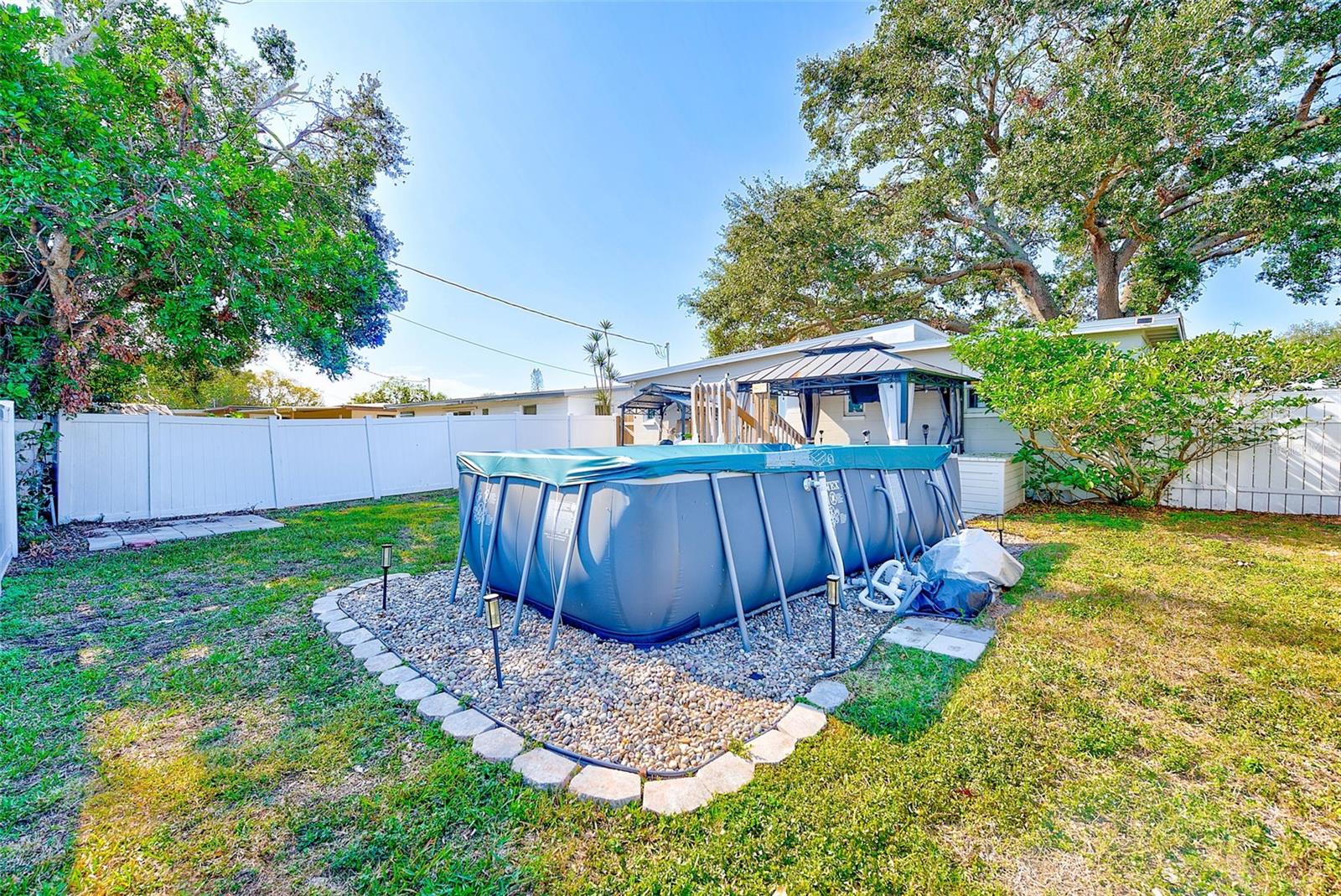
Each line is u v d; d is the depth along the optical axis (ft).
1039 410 25.03
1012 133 47.62
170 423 29.12
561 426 50.21
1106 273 54.34
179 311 22.08
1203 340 23.53
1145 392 23.26
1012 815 6.68
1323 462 24.80
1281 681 9.90
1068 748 8.00
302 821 6.70
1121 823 6.58
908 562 16.57
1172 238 49.37
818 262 56.13
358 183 37.68
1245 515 25.71
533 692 9.86
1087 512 27.58
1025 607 13.93
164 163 20.74
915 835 6.37
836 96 58.03
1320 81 42.24
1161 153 40.63
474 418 44.24
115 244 21.24
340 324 32.32
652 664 10.87
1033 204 44.24
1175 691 9.61
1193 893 5.65
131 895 5.67
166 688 10.05
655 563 10.84
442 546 22.11
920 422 37.60
